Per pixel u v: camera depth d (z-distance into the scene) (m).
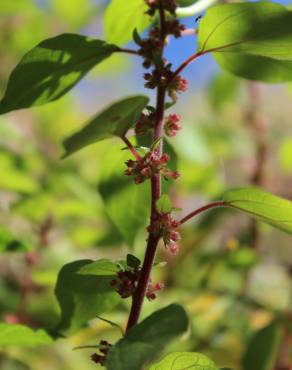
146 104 0.32
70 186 0.55
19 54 0.71
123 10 0.34
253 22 0.30
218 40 0.31
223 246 0.58
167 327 0.28
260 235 0.60
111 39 0.35
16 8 0.68
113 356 0.28
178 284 0.56
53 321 0.55
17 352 0.51
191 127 0.57
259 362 0.46
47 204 0.52
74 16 0.73
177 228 0.31
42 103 0.32
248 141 0.62
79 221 0.58
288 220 0.31
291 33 0.30
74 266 0.33
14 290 0.60
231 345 0.53
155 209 0.31
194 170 0.59
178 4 0.33
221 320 0.51
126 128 0.32
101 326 0.48
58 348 0.51
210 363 0.30
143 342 0.28
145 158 0.31
